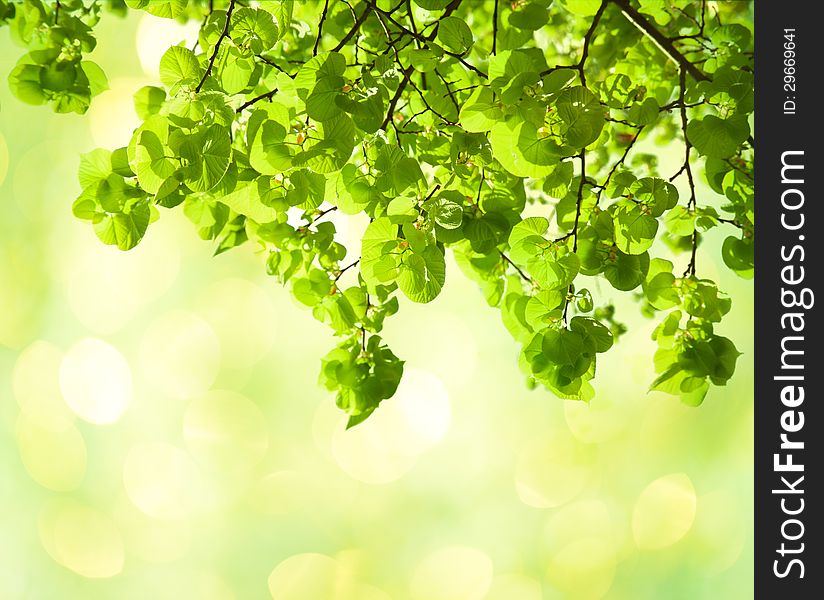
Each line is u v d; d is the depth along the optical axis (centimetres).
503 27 339
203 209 332
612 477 582
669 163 434
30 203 526
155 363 561
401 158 312
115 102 508
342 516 579
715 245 536
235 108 317
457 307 583
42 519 547
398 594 575
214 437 567
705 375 324
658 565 577
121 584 557
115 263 552
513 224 321
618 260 318
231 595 565
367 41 333
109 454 559
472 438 586
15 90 323
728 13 350
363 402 326
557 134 309
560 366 317
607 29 350
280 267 329
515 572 580
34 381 542
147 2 312
